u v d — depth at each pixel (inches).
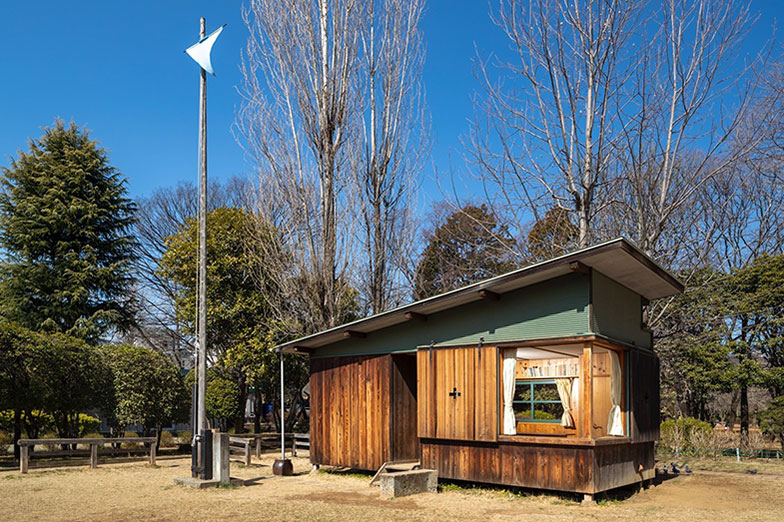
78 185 962.1
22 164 951.6
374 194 671.1
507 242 609.6
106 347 676.1
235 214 762.2
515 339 389.1
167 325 1263.5
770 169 752.3
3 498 381.7
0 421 637.3
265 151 676.7
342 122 657.0
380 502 365.4
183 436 917.2
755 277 826.8
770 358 843.4
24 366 567.2
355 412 475.8
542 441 366.6
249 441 567.8
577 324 366.0
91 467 545.0
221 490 413.4
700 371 827.4
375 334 468.4
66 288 913.5
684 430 706.8
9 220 919.7
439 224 896.3
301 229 654.5
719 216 874.8
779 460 616.7
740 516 325.7
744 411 898.7
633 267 370.9
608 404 436.1
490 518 316.2
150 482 454.0
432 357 425.7
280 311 698.8
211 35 450.6
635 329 436.5
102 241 969.5
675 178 585.0
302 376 794.2
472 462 399.2
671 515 326.6
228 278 744.3
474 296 398.6
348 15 662.5
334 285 645.9
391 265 689.6
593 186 506.3
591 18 502.6
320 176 653.3
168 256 759.7
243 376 776.9
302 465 573.0
